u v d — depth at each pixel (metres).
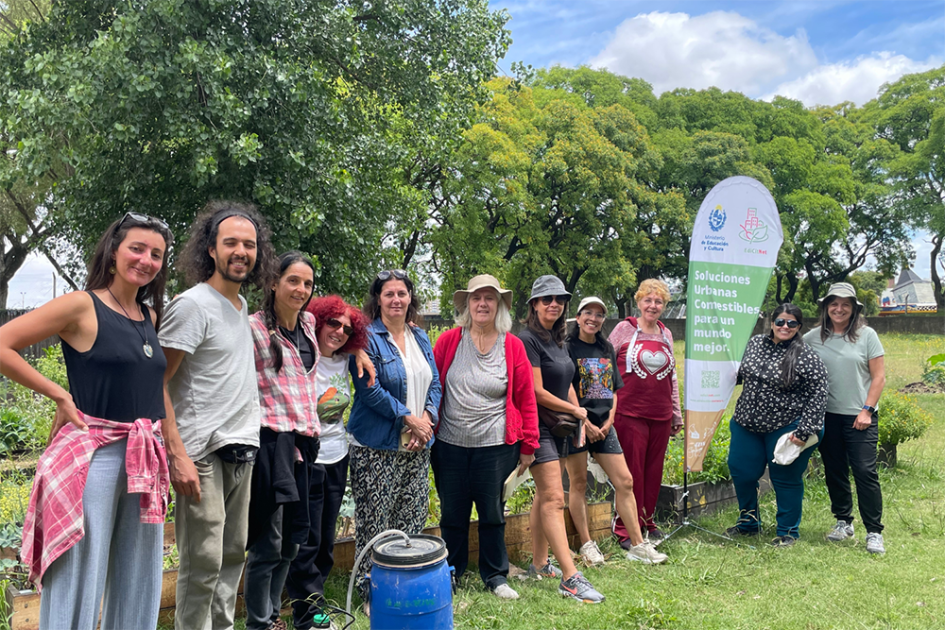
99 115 10.65
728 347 5.66
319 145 12.12
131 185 11.59
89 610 2.44
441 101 14.74
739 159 35.03
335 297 3.77
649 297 5.23
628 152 32.19
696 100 38.53
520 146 26.86
